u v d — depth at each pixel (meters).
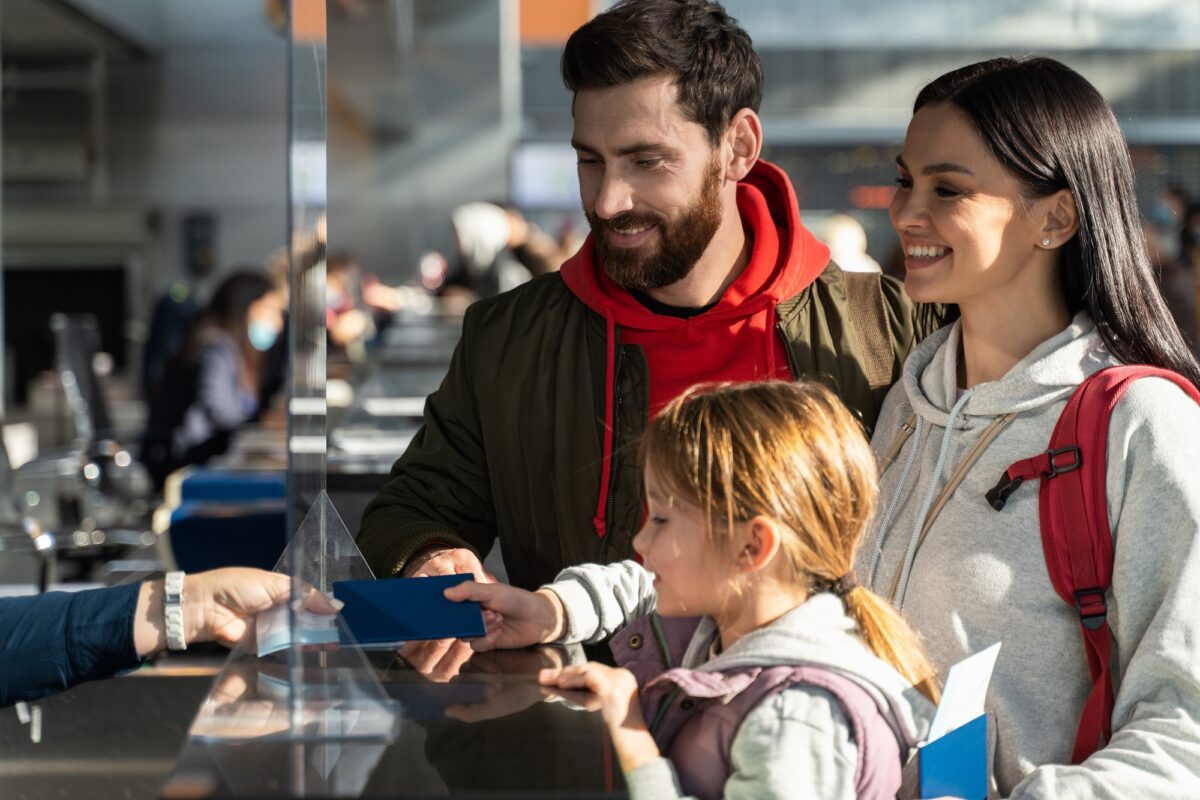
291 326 1.08
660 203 1.70
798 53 15.94
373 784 0.97
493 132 12.80
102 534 4.68
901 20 15.84
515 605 1.45
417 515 1.86
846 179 16.09
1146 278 1.53
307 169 1.14
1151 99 15.26
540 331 1.90
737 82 1.73
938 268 1.54
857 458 1.28
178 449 6.36
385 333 7.79
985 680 1.24
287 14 1.05
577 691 1.22
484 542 2.00
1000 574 1.44
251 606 1.54
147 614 1.52
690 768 1.18
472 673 1.28
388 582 1.46
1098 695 1.38
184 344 6.46
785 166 16.12
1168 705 1.32
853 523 1.28
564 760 1.02
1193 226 8.53
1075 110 1.51
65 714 2.07
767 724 1.15
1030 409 1.49
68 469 5.52
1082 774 1.30
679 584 1.26
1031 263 1.53
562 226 14.14
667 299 1.85
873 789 1.16
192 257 10.59
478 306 1.98
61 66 9.52
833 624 1.24
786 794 1.11
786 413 1.26
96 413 5.82
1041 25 15.51
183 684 2.19
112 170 10.31
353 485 2.92
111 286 10.60
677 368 1.85
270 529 3.76
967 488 1.50
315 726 1.08
